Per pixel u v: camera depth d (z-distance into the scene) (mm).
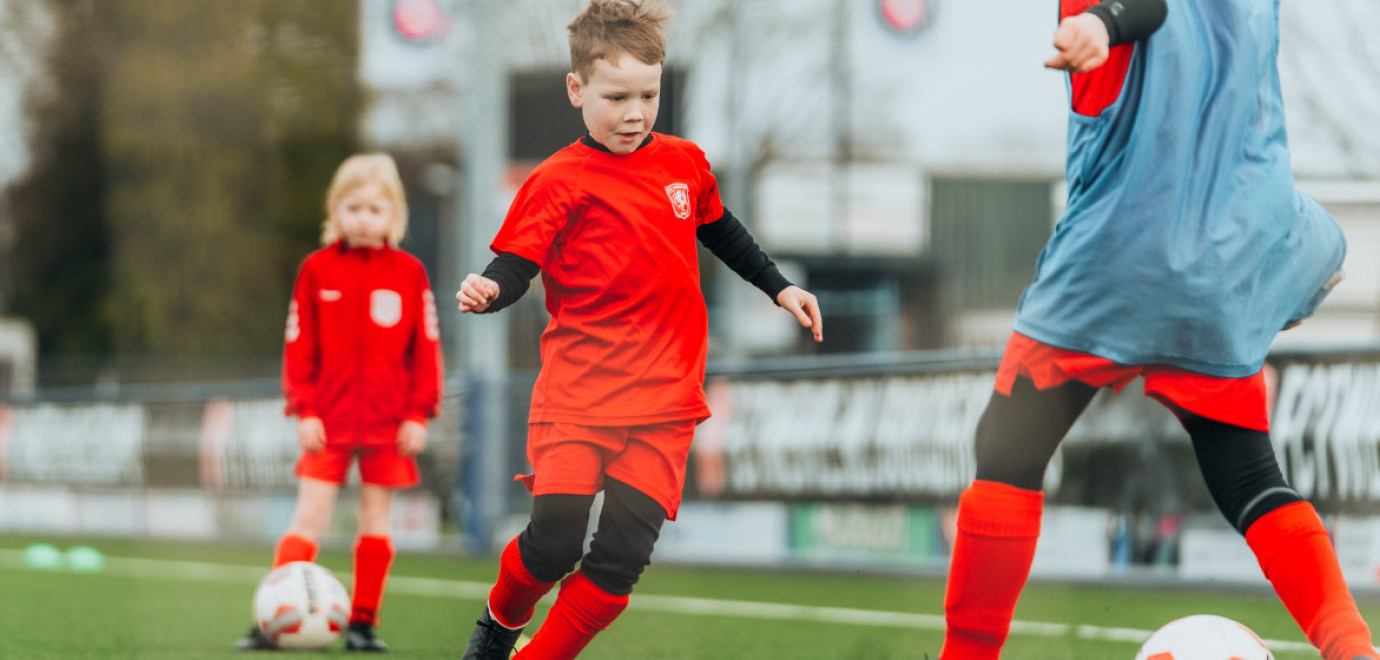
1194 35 7840
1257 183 7961
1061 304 8078
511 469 27766
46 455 34875
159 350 71188
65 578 23562
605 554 8367
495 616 8766
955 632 8570
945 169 66875
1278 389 18531
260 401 30734
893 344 65500
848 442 22250
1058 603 18125
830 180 69188
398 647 14523
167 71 70625
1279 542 8039
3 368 38938
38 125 73000
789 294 9039
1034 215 66500
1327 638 7895
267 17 70500
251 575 24250
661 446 8438
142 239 71562
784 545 23031
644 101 8414
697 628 16422
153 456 32781
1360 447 17797
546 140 67875
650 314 8469
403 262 13789
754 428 23469
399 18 35156
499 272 8133
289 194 72250
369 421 13695
